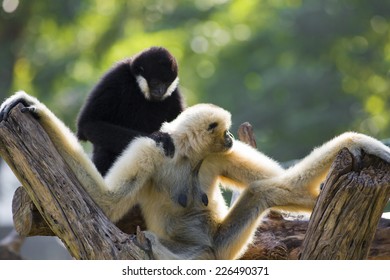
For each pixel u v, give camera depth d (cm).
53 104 3725
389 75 3928
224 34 4119
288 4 4038
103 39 3909
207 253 1102
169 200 1115
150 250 985
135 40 3878
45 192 962
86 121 1459
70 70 3797
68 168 987
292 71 3756
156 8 4081
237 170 1167
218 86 3900
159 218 1127
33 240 2512
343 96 3797
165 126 1143
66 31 3872
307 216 1196
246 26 4078
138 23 4091
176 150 1112
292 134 3556
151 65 1474
